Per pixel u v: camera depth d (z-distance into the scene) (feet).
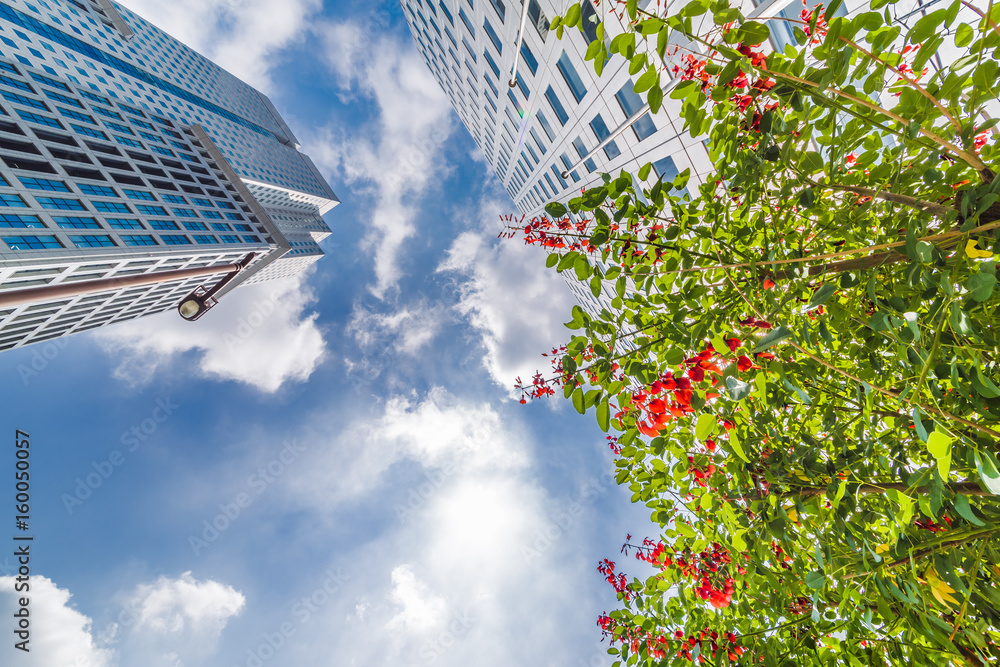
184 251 154.10
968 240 9.03
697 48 25.57
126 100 190.08
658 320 14.17
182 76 282.97
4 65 134.31
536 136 72.08
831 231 14.28
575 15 8.16
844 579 11.28
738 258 13.47
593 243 12.94
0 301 99.04
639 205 12.76
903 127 10.27
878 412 12.18
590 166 59.88
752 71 10.38
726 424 11.62
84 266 121.80
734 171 13.71
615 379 12.50
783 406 12.71
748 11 26.17
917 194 12.57
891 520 10.97
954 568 9.66
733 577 15.53
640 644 18.37
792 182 12.58
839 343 13.94
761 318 12.26
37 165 120.47
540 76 55.36
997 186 7.90
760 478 12.45
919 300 10.13
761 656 14.85
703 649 16.19
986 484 7.82
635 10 8.87
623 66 39.04
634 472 17.43
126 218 139.44
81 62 178.19
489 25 60.23
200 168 197.98
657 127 39.96
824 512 12.49
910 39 9.40
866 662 13.65
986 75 9.11
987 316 9.63
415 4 96.07
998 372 9.32
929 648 11.47
